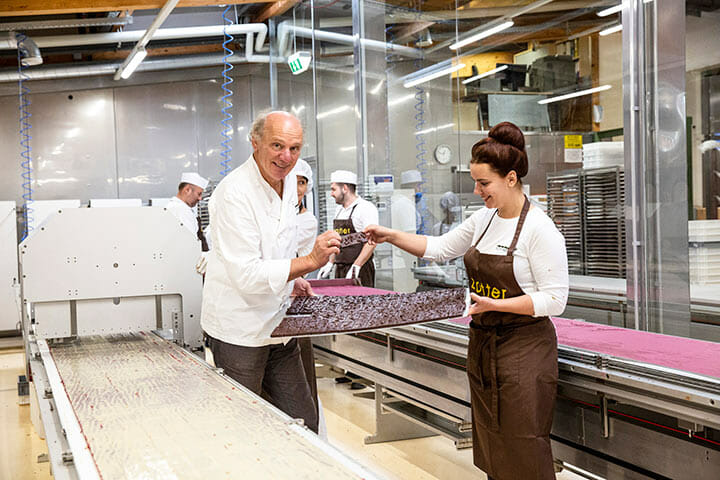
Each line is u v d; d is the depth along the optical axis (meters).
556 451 2.77
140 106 10.02
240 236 2.41
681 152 3.35
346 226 5.52
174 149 10.20
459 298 2.35
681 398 2.03
